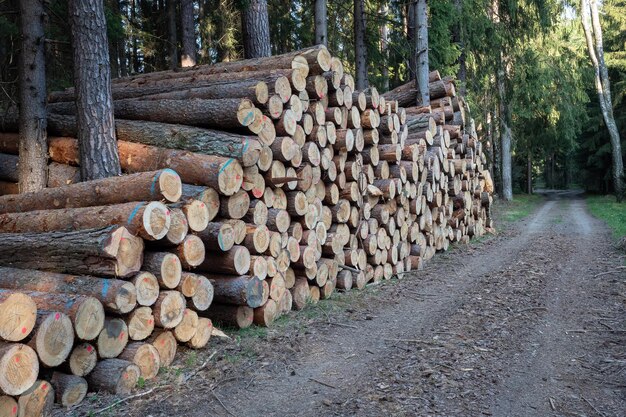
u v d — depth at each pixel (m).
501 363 4.88
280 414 4.00
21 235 5.01
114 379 4.22
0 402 3.53
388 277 9.14
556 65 25.98
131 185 5.02
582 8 27.23
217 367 4.92
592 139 33.75
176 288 4.99
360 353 5.32
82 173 6.53
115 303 4.29
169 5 18.67
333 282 7.80
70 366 4.06
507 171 28.91
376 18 17.67
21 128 7.25
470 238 13.75
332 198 7.73
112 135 6.58
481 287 8.06
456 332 5.86
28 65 7.25
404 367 4.85
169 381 4.56
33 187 7.20
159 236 4.64
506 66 24.84
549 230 15.20
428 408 3.99
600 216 18.81
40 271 4.78
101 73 6.58
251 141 5.90
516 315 6.44
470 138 14.06
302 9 20.19
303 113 7.03
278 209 6.57
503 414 3.88
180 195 5.04
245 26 11.30
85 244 4.43
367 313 6.90
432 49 16.95
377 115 8.77
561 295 7.29
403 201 9.47
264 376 4.74
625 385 4.33
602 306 6.64
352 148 8.11
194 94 6.88
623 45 30.95
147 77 9.34
